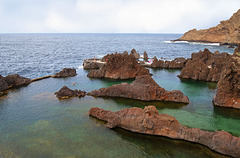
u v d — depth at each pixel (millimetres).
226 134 24594
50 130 30141
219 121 33781
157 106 40250
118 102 42438
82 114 35938
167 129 27688
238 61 50594
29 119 34062
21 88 52906
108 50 164500
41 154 24219
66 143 26594
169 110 38281
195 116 35719
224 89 39656
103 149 25391
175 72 75250
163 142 26891
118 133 29172
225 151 23922
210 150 25078
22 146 25906
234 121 33844
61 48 180625
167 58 110750
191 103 42031
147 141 27156
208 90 51719
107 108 39000
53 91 50500
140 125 28656
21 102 42219
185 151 24984
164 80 62562
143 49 173500
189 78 64750
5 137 28219
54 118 34344
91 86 55906
